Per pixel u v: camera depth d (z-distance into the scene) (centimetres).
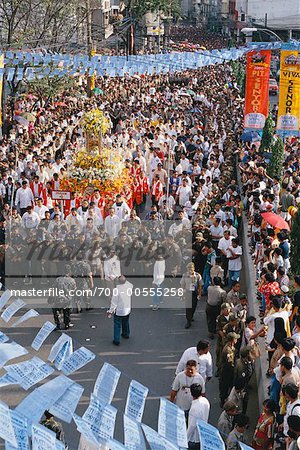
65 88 4788
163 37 11481
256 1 11406
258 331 1577
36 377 976
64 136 3922
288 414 1171
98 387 952
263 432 1255
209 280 2208
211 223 2383
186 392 1360
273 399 1309
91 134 2919
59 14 4588
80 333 1973
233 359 1520
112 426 842
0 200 2812
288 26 11225
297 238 2027
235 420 1255
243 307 1734
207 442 802
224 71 8938
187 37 13350
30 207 2409
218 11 16025
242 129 4353
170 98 6012
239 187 3219
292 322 1609
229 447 1202
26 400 883
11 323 2002
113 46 7706
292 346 1320
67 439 1411
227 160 3391
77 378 1694
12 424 763
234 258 2180
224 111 5353
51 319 2039
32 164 3112
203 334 1975
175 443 844
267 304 1714
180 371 1476
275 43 3322
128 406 911
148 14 9488
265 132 3625
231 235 2278
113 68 3547
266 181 2839
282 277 1811
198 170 3244
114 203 2581
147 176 3250
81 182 2797
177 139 3997
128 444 783
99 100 5284
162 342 1922
